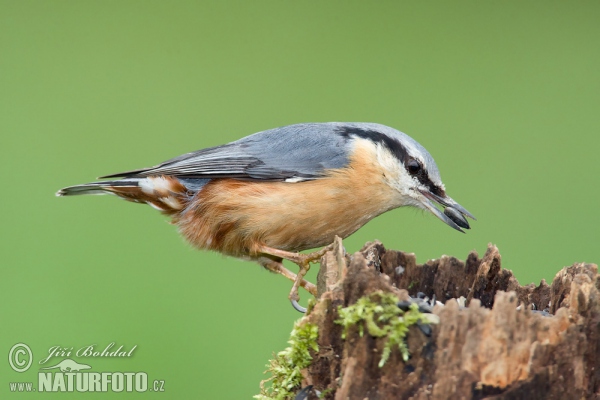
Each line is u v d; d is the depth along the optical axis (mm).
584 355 5984
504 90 18328
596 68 19219
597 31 20531
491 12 21297
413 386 5980
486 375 5895
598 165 15688
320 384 6398
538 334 5926
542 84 18188
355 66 19156
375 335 5980
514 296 5910
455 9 21531
